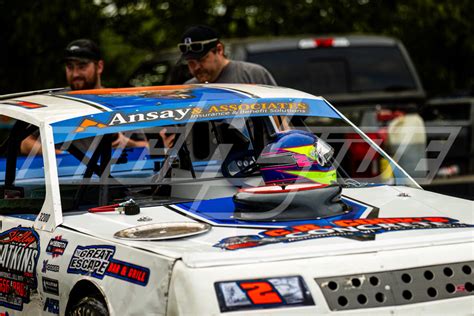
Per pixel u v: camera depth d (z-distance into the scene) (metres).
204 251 8.78
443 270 8.93
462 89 35.53
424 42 34.44
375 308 8.60
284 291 8.48
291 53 22.81
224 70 16.28
